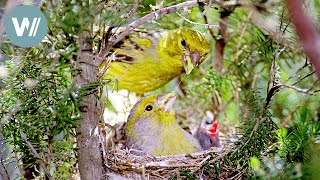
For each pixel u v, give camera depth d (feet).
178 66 12.90
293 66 10.34
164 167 9.94
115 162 9.99
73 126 7.63
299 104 9.64
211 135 12.76
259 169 7.88
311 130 7.42
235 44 12.30
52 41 7.00
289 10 2.24
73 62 7.21
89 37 7.38
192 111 13.35
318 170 5.25
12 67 7.23
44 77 7.04
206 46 12.82
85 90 7.15
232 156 8.51
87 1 6.78
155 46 12.83
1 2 6.37
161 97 12.46
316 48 2.17
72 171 8.29
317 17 4.90
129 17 7.57
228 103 12.66
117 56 12.37
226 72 12.50
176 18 12.88
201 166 9.44
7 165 8.71
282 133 8.48
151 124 12.29
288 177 7.07
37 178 8.26
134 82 12.90
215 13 11.82
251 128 8.38
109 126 11.88
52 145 7.53
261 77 11.86
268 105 8.67
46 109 6.79
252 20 9.05
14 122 7.42
